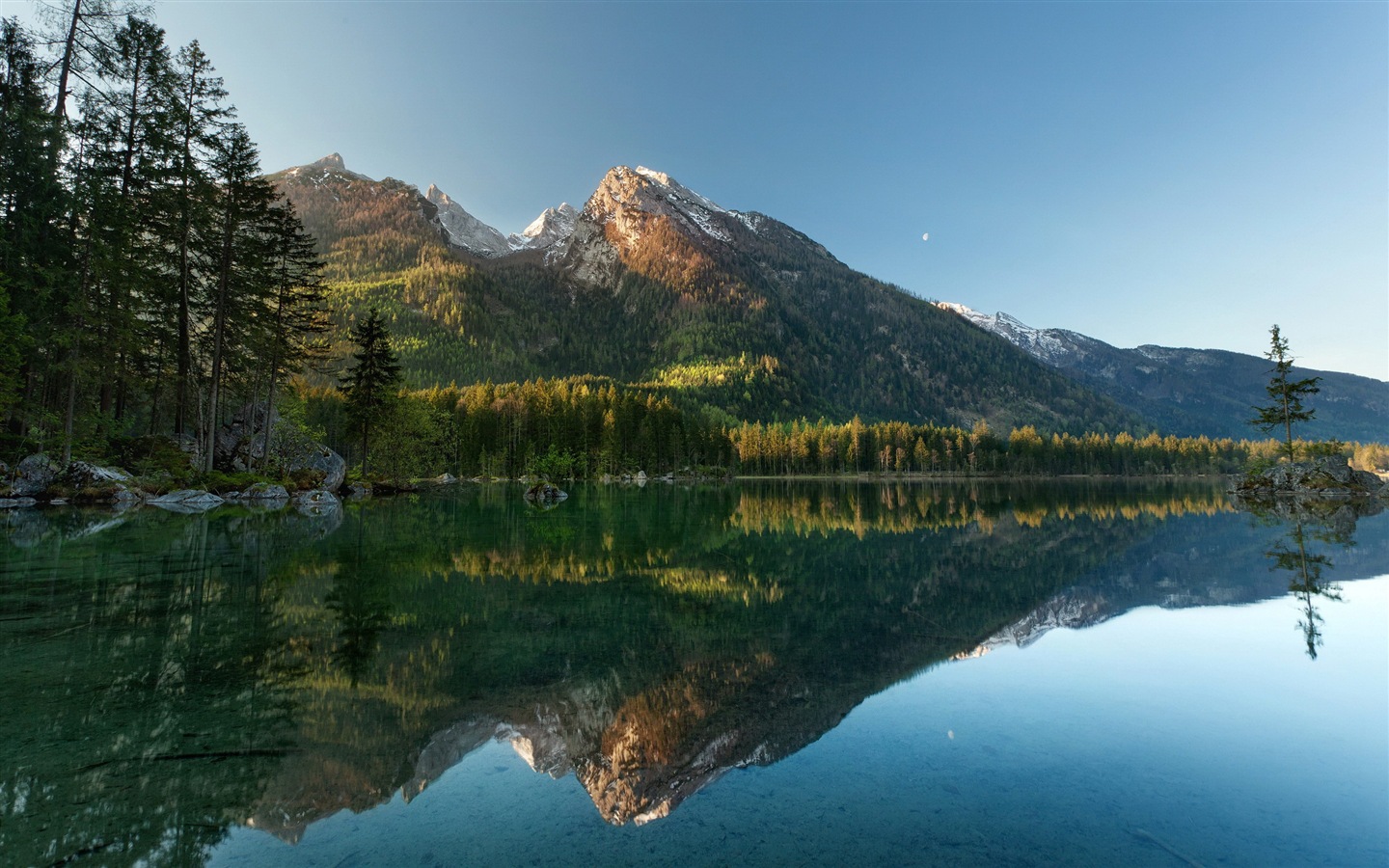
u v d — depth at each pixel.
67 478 23.83
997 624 8.91
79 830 3.45
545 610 9.32
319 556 13.60
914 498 49.44
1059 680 6.51
